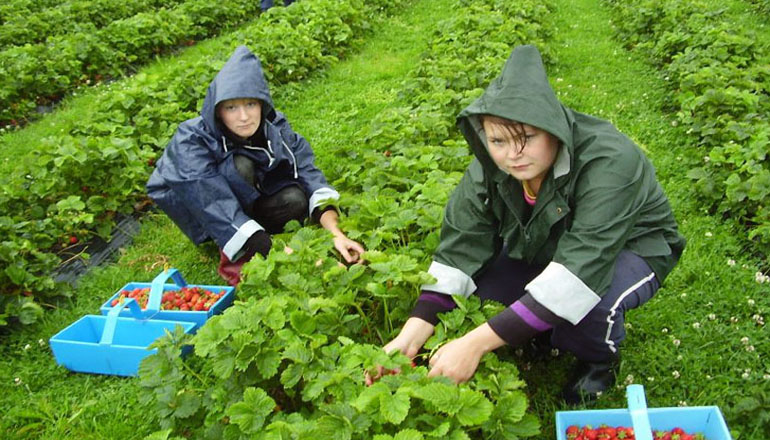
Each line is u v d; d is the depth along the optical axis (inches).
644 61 284.7
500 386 86.6
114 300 137.1
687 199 168.7
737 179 154.8
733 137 180.4
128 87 273.1
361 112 248.8
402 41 353.4
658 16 308.8
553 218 91.8
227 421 95.9
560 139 81.7
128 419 111.7
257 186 151.8
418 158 172.4
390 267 104.8
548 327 86.4
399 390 78.7
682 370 110.0
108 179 189.6
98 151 189.3
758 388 98.8
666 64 269.1
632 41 312.5
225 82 137.3
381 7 413.7
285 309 102.4
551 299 84.9
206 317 128.6
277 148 149.8
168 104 230.7
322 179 160.4
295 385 100.6
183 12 409.1
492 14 321.4
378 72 298.8
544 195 91.3
